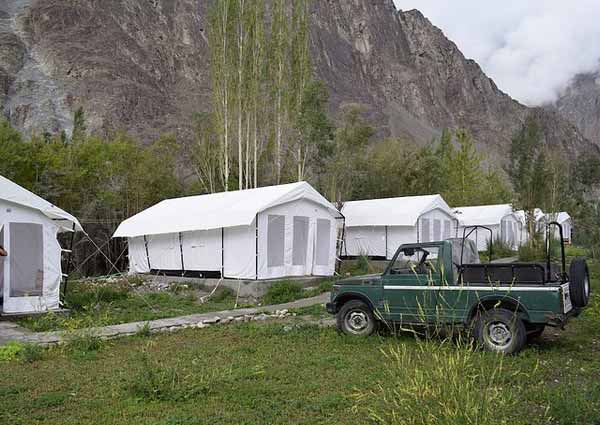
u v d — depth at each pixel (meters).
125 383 7.64
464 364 5.80
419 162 46.59
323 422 6.11
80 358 9.45
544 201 26.84
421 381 5.27
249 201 20.44
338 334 10.94
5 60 100.94
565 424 5.74
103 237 27.94
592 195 34.44
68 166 28.08
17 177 26.73
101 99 96.75
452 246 9.96
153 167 33.88
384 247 29.06
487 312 9.11
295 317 13.79
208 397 7.01
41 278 14.79
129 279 22.31
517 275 9.29
